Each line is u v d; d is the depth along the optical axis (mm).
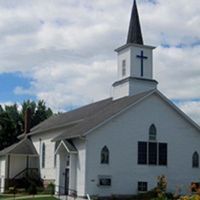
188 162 52344
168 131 51781
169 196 46844
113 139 49094
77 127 52812
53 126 61562
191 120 52719
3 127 90812
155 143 51000
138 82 55156
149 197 47781
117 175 48781
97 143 48406
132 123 50094
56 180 52906
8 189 59562
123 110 49531
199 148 53125
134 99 51094
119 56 57344
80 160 48844
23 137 71312
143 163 50094
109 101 58531
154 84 55781
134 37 56406
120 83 56406
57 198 46594
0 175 66188
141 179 49719
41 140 64688
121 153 49250
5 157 64625
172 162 51500
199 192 27953
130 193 48938
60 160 52438
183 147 52312
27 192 55438
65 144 50406
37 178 62562
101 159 48375
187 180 51906
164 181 39969
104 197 47688
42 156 63656
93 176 47844
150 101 51188
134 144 49938
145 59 55906
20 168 64562
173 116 52250
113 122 49250
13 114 94500
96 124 48500
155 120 51219
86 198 47031
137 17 57188
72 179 49625
